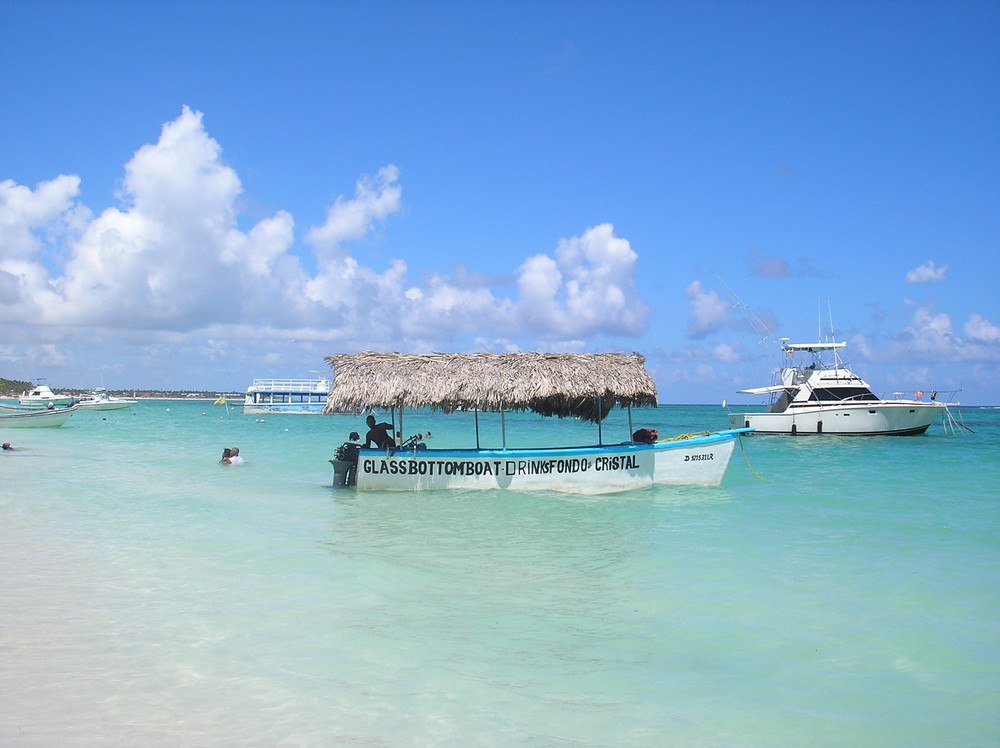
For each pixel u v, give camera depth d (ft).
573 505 46.68
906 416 115.75
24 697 16.96
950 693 18.52
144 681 17.98
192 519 40.96
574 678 19.04
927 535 37.70
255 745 14.82
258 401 249.14
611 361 53.42
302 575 28.40
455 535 37.45
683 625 23.44
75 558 30.89
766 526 40.11
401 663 19.58
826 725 16.69
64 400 229.04
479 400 49.85
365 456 51.42
